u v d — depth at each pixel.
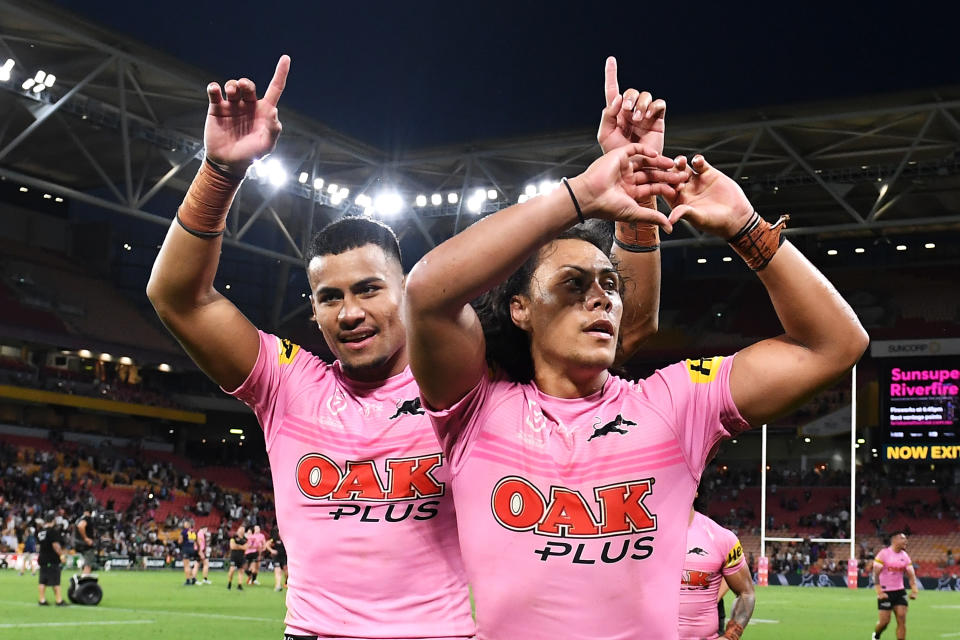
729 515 51.50
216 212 3.07
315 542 3.28
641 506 2.57
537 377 2.72
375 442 3.28
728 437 2.78
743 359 2.70
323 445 3.32
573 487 2.57
